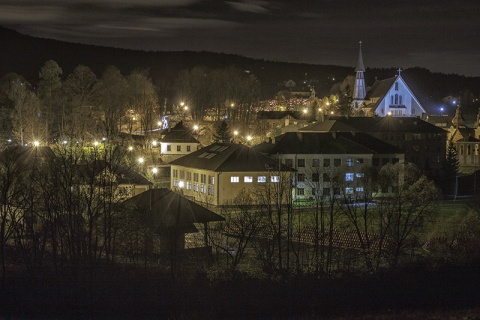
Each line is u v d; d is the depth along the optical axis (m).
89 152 71.31
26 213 50.00
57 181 50.31
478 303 39.00
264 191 67.94
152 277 41.97
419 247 53.81
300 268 46.47
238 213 65.81
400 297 39.97
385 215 61.22
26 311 35.94
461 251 50.44
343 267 47.44
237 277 42.75
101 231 47.09
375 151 95.38
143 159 97.50
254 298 38.84
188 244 49.38
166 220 47.19
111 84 167.00
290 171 79.56
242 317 35.81
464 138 139.50
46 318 34.81
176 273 42.94
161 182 96.75
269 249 47.34
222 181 78.69
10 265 45.44
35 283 40.84
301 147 90.31
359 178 84.25
